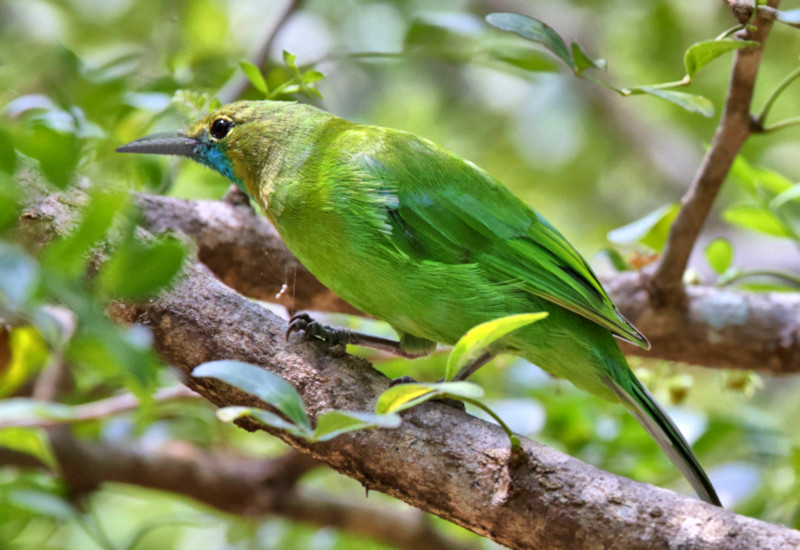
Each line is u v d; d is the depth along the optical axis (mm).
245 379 5031
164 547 14109
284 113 9430
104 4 15148
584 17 18156
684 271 10438
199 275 7062
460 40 12352
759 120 9094
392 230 8547
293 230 8719
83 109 10523
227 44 14141
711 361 11031
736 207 11094
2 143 4539
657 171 18391
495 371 12000
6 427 9664
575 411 11305
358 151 8766
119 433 12141
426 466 6160
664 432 8664
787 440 11109
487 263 8742
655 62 17438
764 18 8180
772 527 5539
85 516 10992
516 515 5938
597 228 17875
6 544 10172
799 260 17953
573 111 17344
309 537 12211
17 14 14367
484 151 17625
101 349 4438
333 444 6367
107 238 4773
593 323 8797
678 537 5605
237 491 11992
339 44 15977
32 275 4027
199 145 9969
